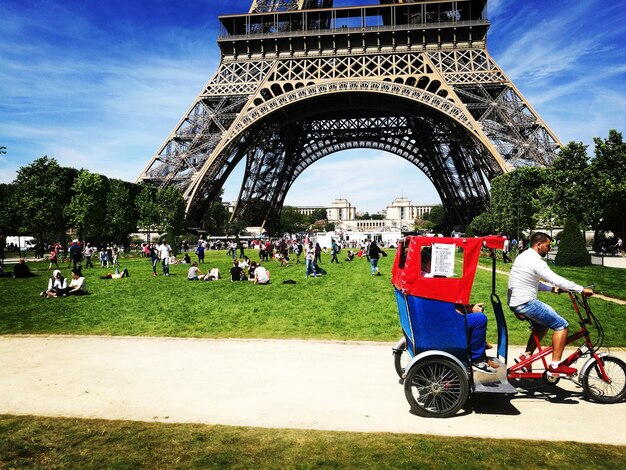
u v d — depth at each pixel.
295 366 13.41
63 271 49.00
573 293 10.70
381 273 43.88
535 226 75.75
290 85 73.94
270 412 9.87
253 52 74.00
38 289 32.53
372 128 105.44
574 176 66.81
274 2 76.25
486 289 30.25
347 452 7.96
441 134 95.75
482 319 10.32
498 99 65.62
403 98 68.38
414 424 9.24
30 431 8.82
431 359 9.74
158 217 78.19
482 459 7.68
